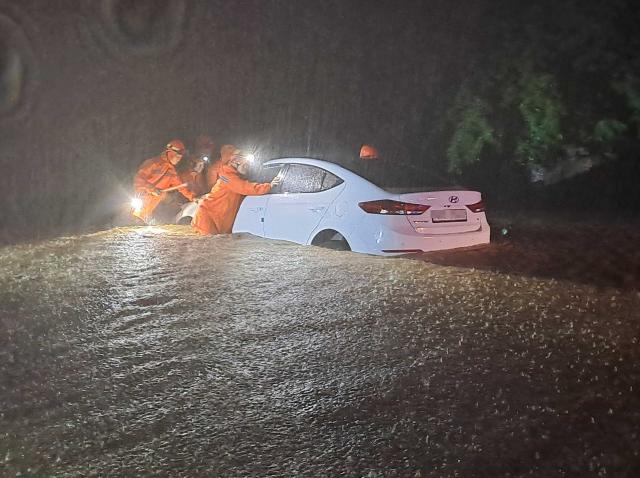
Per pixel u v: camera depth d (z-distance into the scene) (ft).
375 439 12.69
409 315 19.89
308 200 28.60
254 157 32.68
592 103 42.93
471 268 25.70
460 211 26.86
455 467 11.75
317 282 23.31
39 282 24.47
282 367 16.12
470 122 44.60
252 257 26.91
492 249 29.01
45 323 19.61
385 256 26.07
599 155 45.27
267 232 30.40
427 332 18.43
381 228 25.99
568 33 42.68
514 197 47.88
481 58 45.68
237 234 31.60
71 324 19.48
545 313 20.06
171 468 11.79
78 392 14.88
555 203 47.24
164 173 38.55
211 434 12.96
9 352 17.31
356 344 17.58
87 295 22.43
